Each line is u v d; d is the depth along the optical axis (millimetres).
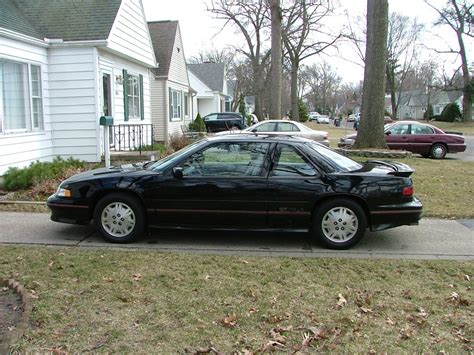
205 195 5730
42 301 3881
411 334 3455
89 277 4496
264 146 5859
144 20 15703
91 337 3293
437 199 8656
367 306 3943
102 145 12492
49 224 6797
